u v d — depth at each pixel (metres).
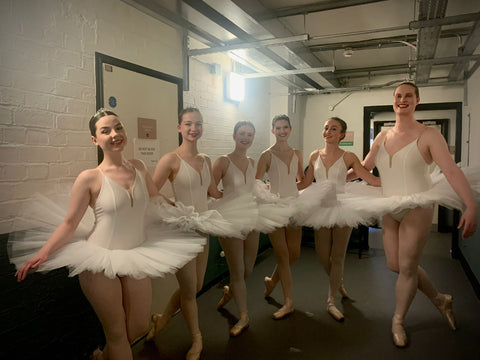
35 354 1.99
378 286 3.70
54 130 2.10
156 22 2.92
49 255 1.58
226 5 2.31
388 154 2.51
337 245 2.90
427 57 3.81
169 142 3.08
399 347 2.48
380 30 2.95
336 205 2.79
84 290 1.67
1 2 1.81
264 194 2.75
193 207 2.11
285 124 2.90
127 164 1.83
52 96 2.09
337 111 6.29
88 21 2.30
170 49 3.10
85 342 2.29
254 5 2.81
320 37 3.11
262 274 4.08
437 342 2.53
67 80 2.17
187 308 2.34
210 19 2.55
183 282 2.25
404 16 3.61
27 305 1.95
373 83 6.07
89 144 2.33
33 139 1.99
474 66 4.01
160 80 2.96
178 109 3.20
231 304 3.27
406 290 2.49
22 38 1.91
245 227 2.31
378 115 6.69
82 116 2.28
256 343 2.56
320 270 4.20
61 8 2.12
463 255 4.24
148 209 1.95
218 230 2.08
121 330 1.71
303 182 3.14
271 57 3.65
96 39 2.37
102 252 1.65
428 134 2.36
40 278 2.01
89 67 2.32
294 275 4.03
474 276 3.56
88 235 1.79
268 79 5.67
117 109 2.54
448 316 2.72
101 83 2.39
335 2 3.18
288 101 5.68
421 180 2.42
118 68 2.53
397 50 4.77
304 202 2.73
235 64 4.36
